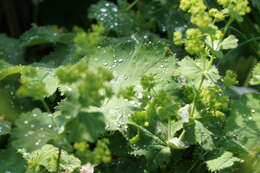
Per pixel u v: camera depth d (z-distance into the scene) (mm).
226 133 1006
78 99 877
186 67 960
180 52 1155
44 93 893
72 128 876
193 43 939
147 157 961
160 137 978
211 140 967
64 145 914
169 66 1025
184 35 1178
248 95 1035
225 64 1188
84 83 862
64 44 1184
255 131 1010
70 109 876
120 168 994
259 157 992
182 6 946
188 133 972
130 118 972
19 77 1115
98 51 1057
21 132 916
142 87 975
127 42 1054
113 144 988
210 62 953
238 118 1020
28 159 990
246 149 979
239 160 954
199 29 923
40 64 1098
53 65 1137
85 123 876
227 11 948
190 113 977
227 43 960
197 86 967
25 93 886
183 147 964
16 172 984
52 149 960
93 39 878
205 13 934
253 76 1042
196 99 966
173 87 1008
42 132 916
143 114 968
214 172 985
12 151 1002
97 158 881
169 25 1190
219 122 1005
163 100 945
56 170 931
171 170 993
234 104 1031
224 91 1046
